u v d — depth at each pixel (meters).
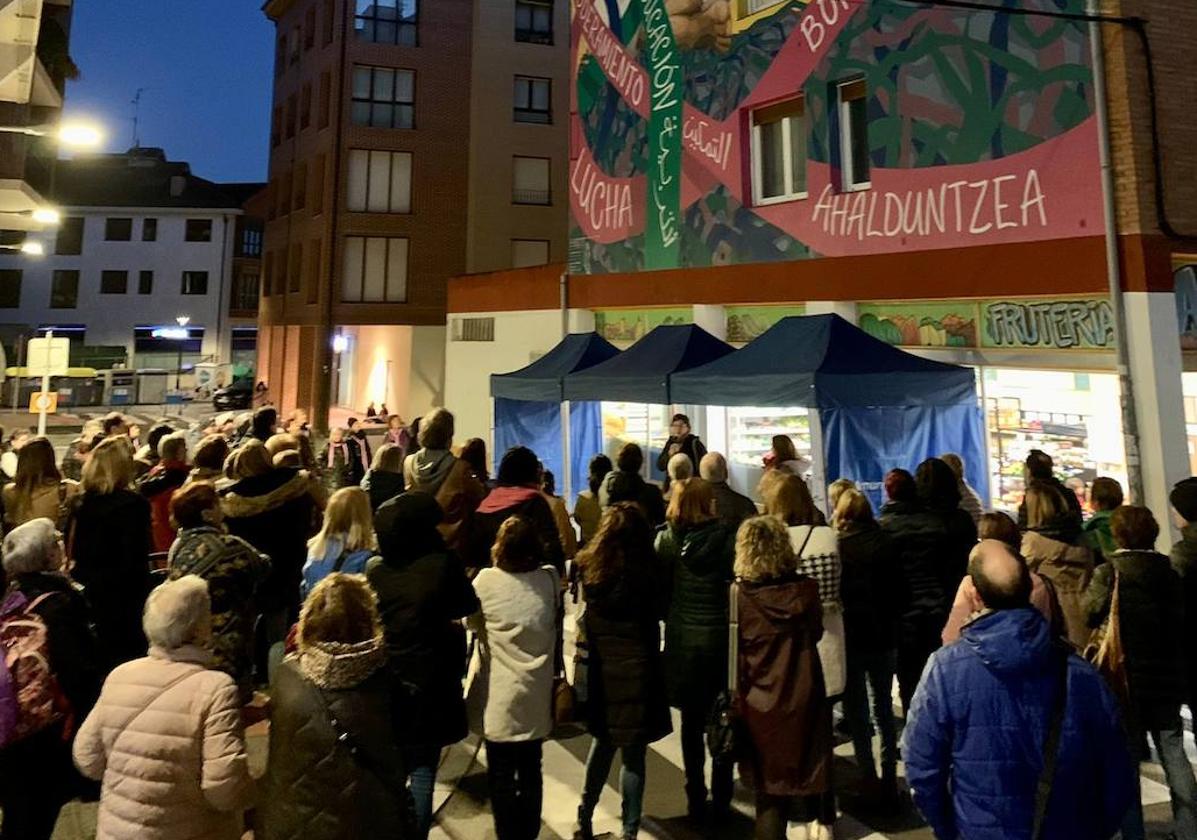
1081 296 8.41
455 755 5.30
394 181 27.52
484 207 26.83
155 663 2.61
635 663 3.87
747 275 11.87
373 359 29.94
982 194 9.18
